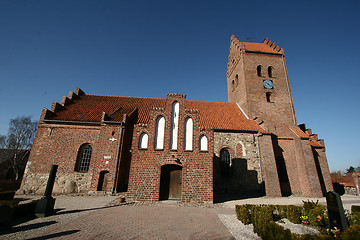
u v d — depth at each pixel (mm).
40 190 19078
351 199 21062
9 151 43062
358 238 6223
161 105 26906
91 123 21156
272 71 30500
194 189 15078
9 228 8359
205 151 15961
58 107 22812
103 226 8828
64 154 20328
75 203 14086
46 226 8805
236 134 23078
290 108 28141
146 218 10273
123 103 26578
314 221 10094
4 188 29578
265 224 7617
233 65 34312
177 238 7633
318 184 21969
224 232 8508
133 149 15742
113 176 18281
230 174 21844
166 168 16141
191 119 16766
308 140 23906
